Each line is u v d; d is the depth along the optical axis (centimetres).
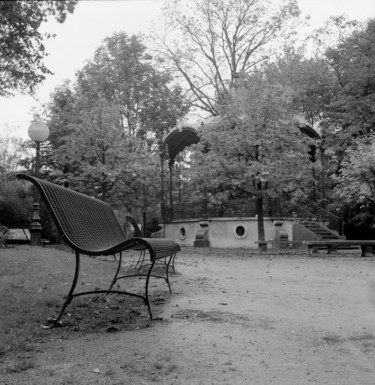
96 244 471
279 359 312
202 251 1809
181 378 273
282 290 649
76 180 2016
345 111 2664
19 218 1906
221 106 1808
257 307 506
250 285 709
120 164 2014
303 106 2930
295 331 391
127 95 2994
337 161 2631
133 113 2920
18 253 903
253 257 1453
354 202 2264
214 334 379
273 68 3017
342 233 2302
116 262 1075
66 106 2478
